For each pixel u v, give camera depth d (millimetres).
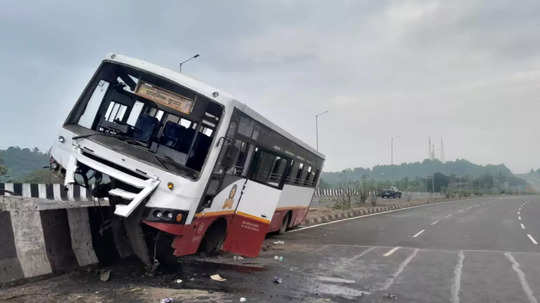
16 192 11516
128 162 7762
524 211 38500
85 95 8695
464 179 144625
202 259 10188
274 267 10148
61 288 7078
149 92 8664
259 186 10445
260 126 10695
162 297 6891
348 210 34688
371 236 17969
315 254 12539
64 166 8164
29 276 7266
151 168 7746
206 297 7082
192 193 7828
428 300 7547
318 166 20766
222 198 9320
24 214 7535
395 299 7535
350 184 49875
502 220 27609
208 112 8570
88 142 7980
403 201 59312
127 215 7180
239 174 9859
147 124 8930
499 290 8320
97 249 8766
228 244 10305
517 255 12828
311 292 7832
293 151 15102
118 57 8773
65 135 8289
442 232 19891
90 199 9680
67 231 8258
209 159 8172
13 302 6238
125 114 8984
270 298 7266
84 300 6535
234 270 9445
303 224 23094
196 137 8703
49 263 7684
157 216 7582
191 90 8531
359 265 10883
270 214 10305
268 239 15875
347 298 7504
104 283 7559
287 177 15117
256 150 10766
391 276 9562
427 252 13383
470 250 13922
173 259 9445
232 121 8773
